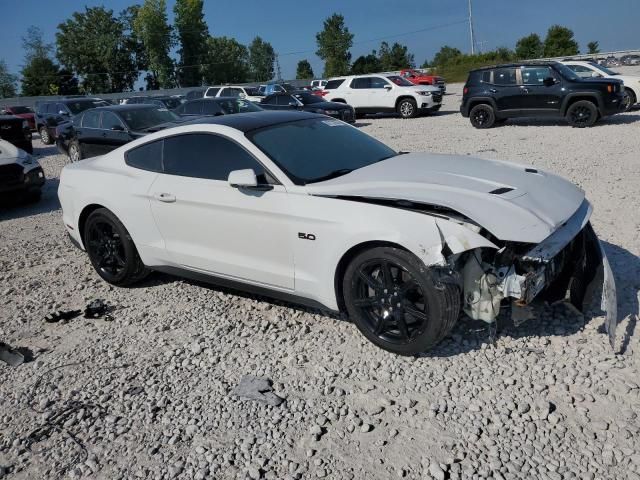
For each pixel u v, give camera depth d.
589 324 3.84
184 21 79.88
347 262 3.73
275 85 25.89
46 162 15.13
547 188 3.82
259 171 4.07
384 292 3.54
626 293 4.23
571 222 3.66
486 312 3.41
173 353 3.99
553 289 3.81
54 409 3.45
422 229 3.29
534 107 15.08
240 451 2.93
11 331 4.59
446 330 3.38
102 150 11.42
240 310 4.61
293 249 3.87
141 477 2.81
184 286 5.25
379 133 16.53
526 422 2.95
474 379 3.35
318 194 3.78
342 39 79.19
